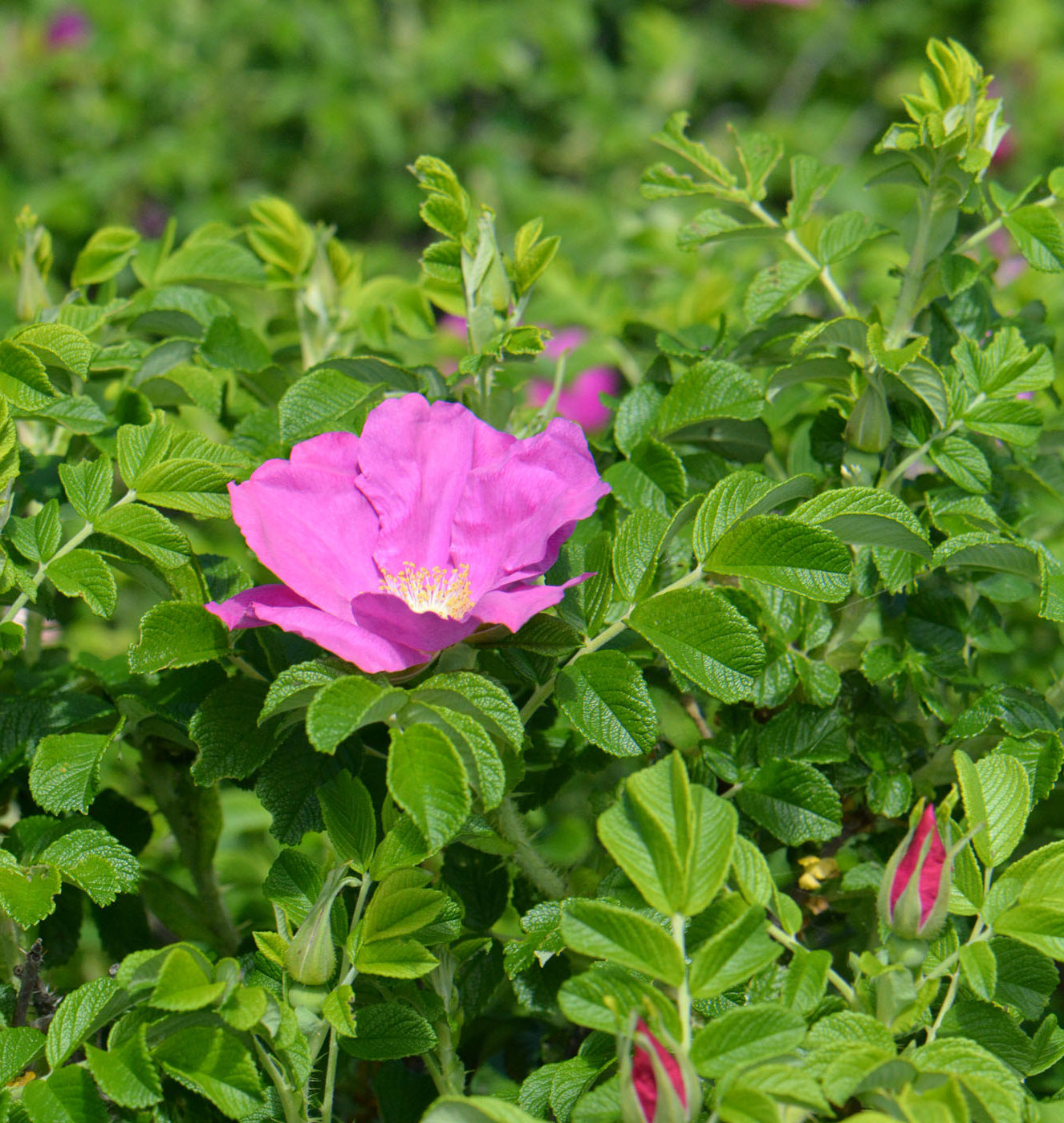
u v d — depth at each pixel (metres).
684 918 0.72
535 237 0.81
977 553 0.79
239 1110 0.73
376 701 0.72
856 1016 0.73
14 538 0.78
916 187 0.83
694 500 0.78
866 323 0.81
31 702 0.81
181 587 0.79
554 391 0.84
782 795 0.80
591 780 0.88
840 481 0.84
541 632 0.76
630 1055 0.70
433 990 0.78
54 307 0.89
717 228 0.86
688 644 0.76
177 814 0.86
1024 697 0.81
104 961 0.92
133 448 0.79
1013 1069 0.75
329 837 0.76
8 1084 0.75
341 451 0.77
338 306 0.94
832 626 0.83
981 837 0.75
